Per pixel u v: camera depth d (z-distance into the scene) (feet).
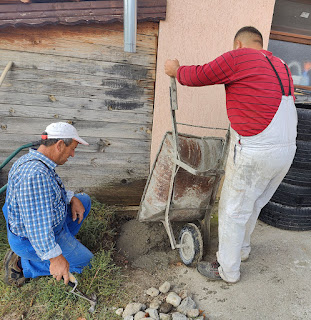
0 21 7.24
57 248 5.11
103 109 9.14
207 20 8.64
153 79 9.11
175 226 9.01
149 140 9.87
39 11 7.34
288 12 10.41
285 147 5.48
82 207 7.07
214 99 9.61
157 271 7.62
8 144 9.00
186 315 6.03
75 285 6.01
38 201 4.93
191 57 8.99
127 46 6.45
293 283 7.03
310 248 8.49
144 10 7.96
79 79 8.65
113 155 9.80
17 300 6.38
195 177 7.07
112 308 6.31
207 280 7.21
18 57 8.08
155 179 7.24
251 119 5.24
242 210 6.07
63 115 8.98
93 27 8.15
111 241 8.70
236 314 6.14
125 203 10.63
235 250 6.44
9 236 5.74
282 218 9.34
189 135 7.11
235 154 5.75
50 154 5.53
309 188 8.82
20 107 8.64
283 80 5.33
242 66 5.13
